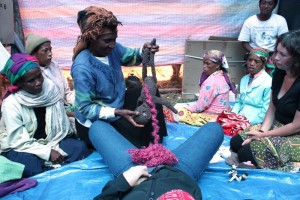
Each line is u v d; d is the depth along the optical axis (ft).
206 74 11.98
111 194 6.03
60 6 15.34
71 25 15.64
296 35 7.72
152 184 5.89
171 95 16.12
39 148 8.48
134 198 5.68
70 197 7.34
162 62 16.46
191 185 6.02
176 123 11.41
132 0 15.53
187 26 16.17
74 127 10.09
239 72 15.70
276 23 14.93
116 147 7.86
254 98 11.33
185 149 7.78
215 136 8.22
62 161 8.75
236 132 10.59
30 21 15.40
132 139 8.94
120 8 15.61
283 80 8.54
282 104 8.43
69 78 17.39
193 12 16.03
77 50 8.76
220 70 11.85
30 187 7.72
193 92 15.60
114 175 7.66
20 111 8.44
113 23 8.05
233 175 8.01
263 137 8.46
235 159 8.86
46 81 8.92
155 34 16.11
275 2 14.80
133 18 15.78
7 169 7.64
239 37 15.43
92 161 8.71
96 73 8.56
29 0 15.14
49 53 10.13
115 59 9.22
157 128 8.00
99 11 8.10
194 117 11.57
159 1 15.69
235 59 15.52
